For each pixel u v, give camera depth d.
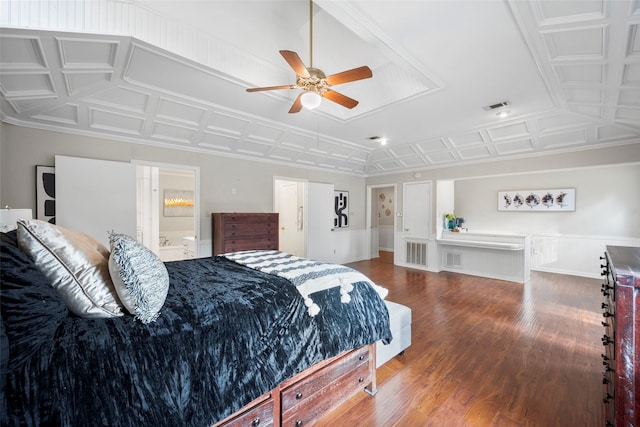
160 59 2.49
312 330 1.57
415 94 3.20
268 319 1.41
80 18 1.99
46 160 3.23
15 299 0.83
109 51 2.33
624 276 1.04
